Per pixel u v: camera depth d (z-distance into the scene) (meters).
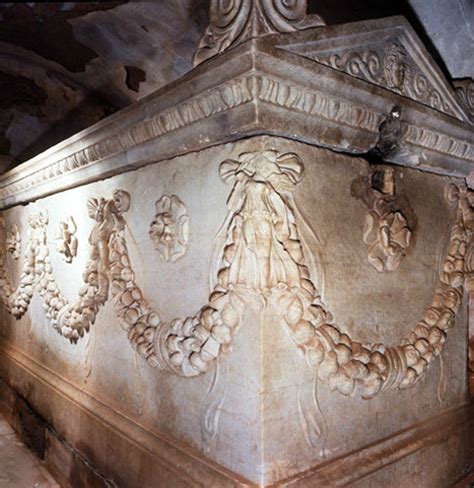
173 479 1.38
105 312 1.90
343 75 1.22
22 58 3.24
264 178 1.22
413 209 1.68
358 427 1.44
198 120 1.29
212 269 1.35
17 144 3.74
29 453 2.39
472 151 1.80
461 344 1.89
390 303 1.58
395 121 1.44
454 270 1.84
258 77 1.07
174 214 1.51
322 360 1.30
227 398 1.29
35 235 2.67
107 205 1.88
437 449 1.66
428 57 1.56
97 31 2.84
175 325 1.46
